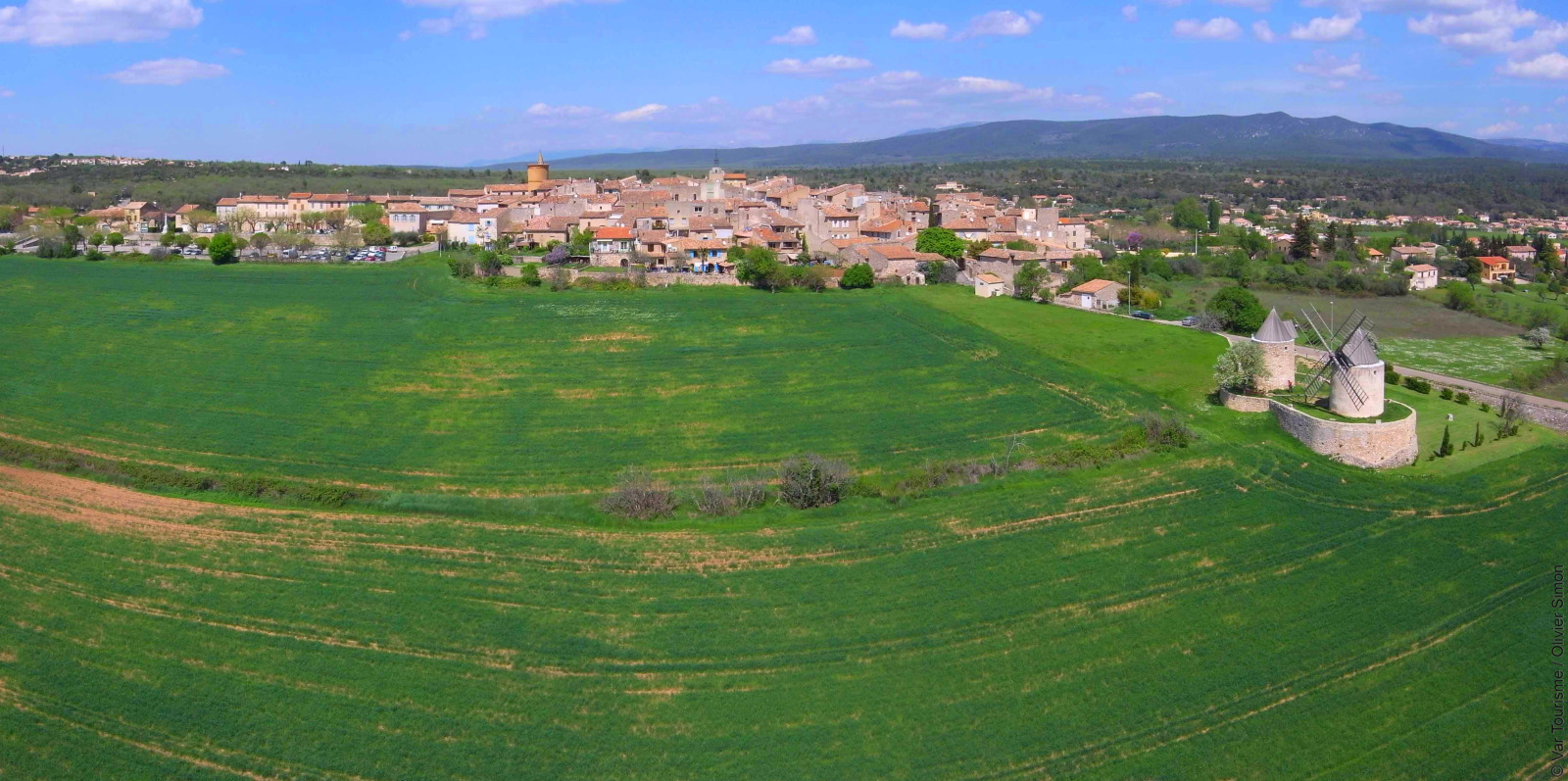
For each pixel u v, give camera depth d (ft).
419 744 195.72
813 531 274.77
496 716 203.62
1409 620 234.17
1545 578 251.19
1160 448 326.03
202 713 204.03
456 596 245.86
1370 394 334.03
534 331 455.22
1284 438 342.85
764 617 235.40
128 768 189.37
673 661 220.23
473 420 364.17
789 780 186.60
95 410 376.89
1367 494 294.66
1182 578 252.21
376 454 337.93
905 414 366.63
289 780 187.21
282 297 522.88
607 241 606.55
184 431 356.79
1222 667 218.18
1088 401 376.48
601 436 350.02
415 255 643.04
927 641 226.58
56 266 615.57
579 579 252.83
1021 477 312.09
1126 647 224.94
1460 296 623.77
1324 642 226.79
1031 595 244.63
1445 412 373.40
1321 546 266.98
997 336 453.99
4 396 390.63
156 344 448.65
